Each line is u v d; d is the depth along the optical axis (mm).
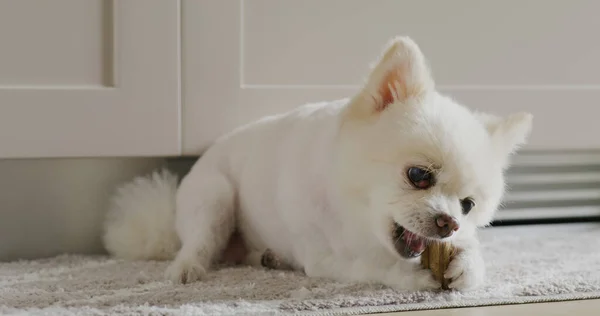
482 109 1574
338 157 1117
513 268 1274
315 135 1207
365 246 1141
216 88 1443
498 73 1587
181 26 1410
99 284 1157
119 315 954
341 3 1492
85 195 1479
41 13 1343
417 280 1092
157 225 1395
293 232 1231
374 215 1082
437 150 1033
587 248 1472
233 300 1044
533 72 1606
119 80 1385
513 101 1590
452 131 1056
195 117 1438
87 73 1377
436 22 1542
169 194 1428
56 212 1467
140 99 1399
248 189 1317
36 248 1463
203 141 1448
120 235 1411
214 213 1313
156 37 1395
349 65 1510
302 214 1192
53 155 1367
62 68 1363
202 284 1153
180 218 1352
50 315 958
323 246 1188
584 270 1261
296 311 982
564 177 1742
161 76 1405
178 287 1131
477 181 1062
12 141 1345
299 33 1479
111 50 1380
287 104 1482
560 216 1758
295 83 1488
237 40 1443
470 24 1561
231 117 1457
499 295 1076
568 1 1609
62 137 1367
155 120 1413
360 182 1086
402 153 1045
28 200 1447
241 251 1405
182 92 1426
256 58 1463
